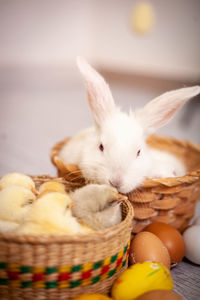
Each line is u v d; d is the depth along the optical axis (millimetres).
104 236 278
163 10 1428
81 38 1589
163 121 428
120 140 374
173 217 406
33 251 264
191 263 395
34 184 368
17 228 294
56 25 1463
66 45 1543
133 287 292
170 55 1468
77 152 432
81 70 405
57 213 288
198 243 377
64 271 274
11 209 308
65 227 285
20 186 336
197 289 347
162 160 472
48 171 623
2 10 1327
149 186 371
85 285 286
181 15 1375
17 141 794
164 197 386
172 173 448
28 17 1376
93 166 373
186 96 406
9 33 1375
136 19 1509
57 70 1539
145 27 1497
